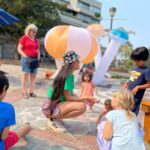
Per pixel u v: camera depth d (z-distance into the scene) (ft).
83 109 14.25
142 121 18.74
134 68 13.58
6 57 94.12
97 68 33.88
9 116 9.20
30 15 82.48
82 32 27.61
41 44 107.55
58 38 27.73
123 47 113.70
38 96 22.95
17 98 21.34
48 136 14.05
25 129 12.14
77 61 14.39
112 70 101.50
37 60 21.44
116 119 9.55
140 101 13.43
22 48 20.92
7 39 93.30
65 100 14.78
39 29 84.33
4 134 9.33
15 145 12.51
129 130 9.33
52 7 88.99
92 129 15.92
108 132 9.59
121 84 37.35
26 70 21.16
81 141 13.96
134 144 9.14
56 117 14.79
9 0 77.36
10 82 27.61
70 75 14.43
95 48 28.35
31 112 18.12
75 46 27.22
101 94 28.27
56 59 29.73
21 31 79.61
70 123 16.62
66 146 13.03
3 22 20.90
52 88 14.66
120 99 9.84
